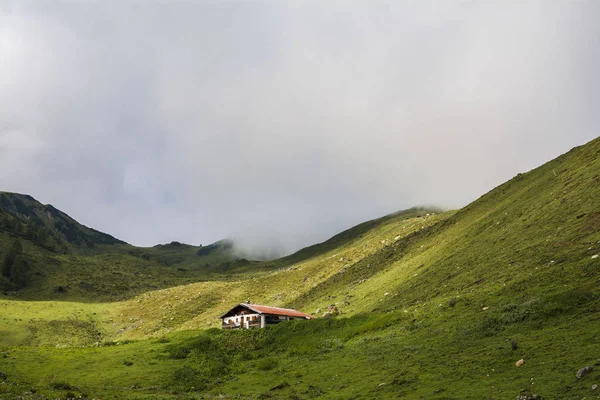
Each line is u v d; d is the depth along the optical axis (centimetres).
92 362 5269
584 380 2325
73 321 14362
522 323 3531
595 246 4312
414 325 4559
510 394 2456
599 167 6444
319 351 4859
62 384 3894
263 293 14975
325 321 5919
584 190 5994
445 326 4184
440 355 3544
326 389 3528
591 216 5047
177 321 13938
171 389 4191
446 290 5662
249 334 6100
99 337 13425
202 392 4100
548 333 3178
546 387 2403
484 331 3691
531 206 7194
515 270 4912
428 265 7694
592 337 2844
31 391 3488
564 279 3953
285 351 5284
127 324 14962
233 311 7712
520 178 10512
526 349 3041
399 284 7569
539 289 3991
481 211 9888
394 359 3828
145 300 17725
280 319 7550
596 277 3697
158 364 5094
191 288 18275
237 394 3859
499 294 4378
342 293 9812
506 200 9081
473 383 2800
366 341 4669
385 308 6438
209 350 5641
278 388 3834
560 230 5300
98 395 3584
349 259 14612
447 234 9675
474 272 5766
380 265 10794
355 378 3631
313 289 12444
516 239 6069
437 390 2831
